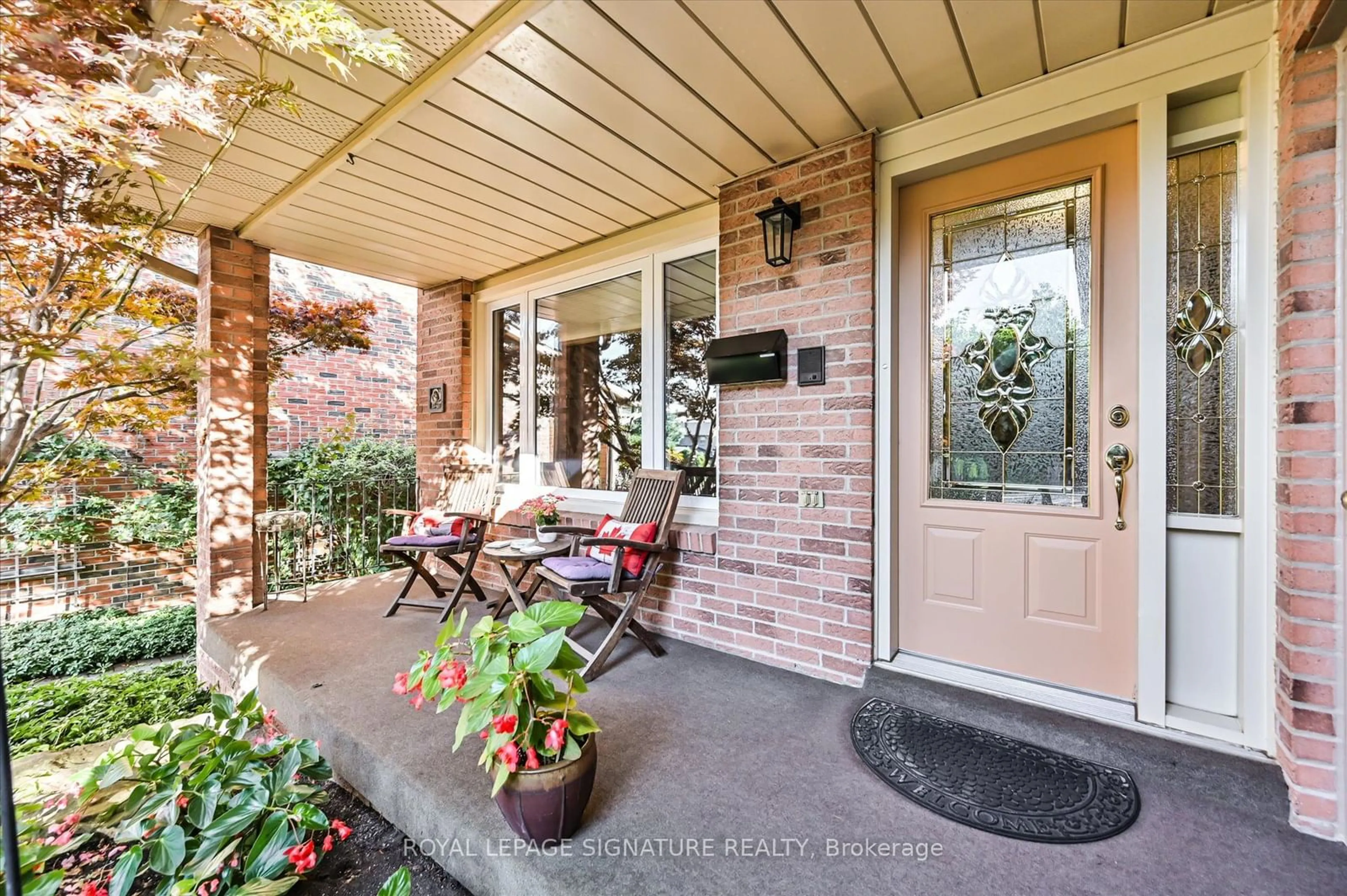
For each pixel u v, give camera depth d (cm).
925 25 165
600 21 161
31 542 428
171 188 240
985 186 216
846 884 126
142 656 407
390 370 697
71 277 202
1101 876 128
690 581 281
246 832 167
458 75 185
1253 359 166
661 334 319
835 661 232
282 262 602
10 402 195
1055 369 204
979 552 218
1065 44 175
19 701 316
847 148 229
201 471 342
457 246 354
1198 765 159
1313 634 141
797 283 244
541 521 319
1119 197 191
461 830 145
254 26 152
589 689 225
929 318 230
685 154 239
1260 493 165
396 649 276
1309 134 141
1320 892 123
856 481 227
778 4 155
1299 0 139
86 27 152
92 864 171
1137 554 185
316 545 548
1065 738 177
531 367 402
